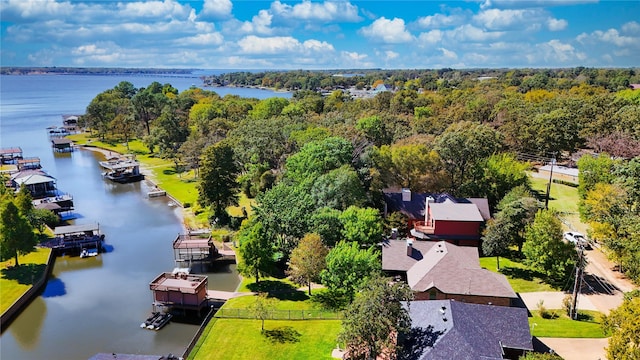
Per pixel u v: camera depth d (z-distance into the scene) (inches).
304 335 1873.8
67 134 7564.0
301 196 2625.5
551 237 2150.6
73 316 2161.7
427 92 7539.4
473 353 1376.7
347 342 1470.2
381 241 2442.2
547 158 4079.7
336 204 2687.0
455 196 3230.8
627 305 1401.3
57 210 3560.5
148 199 4158.5
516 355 1491.1
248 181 3907.5
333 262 2070.6
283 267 2551.7
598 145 3828.7
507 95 5689.0
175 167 5251.0
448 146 3245.6
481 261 2508.6
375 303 1424.7
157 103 7066.9
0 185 3400.6
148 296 2361.0
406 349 1467.8
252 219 2618.1
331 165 3036.4
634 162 2645.2
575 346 1667.1
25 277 2465.6
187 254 2842.0
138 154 6023.6
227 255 2805.1
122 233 3304.6
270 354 1747.0
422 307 1633.9
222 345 1820.9
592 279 2171.5
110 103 7608.3
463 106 5034.5
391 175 3191.4
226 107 6599.4
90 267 2726.4
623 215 2293.3
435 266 2003.0
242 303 2176.4
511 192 2844.5
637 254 1971.0
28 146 6702.8
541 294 2089.1
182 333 2016.5
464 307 1581.0
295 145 3907.5
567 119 3998.5
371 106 5738.2
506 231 2343.8
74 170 5251.0
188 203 3905.0
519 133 4128.9
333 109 6225.4
